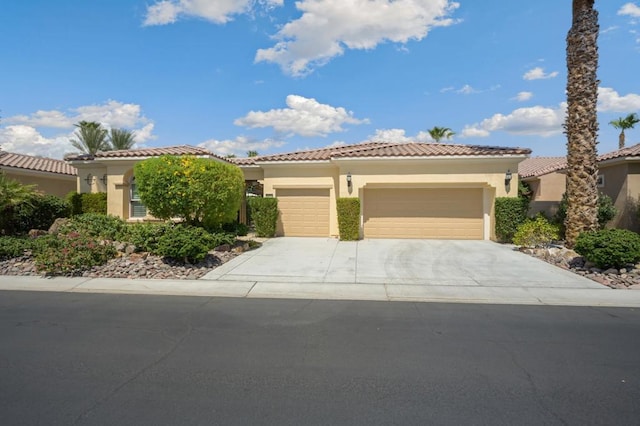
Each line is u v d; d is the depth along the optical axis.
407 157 17.06
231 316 7.29
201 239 11.87
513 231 16.36
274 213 18.70
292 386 4.48
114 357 5.31
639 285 9.59
